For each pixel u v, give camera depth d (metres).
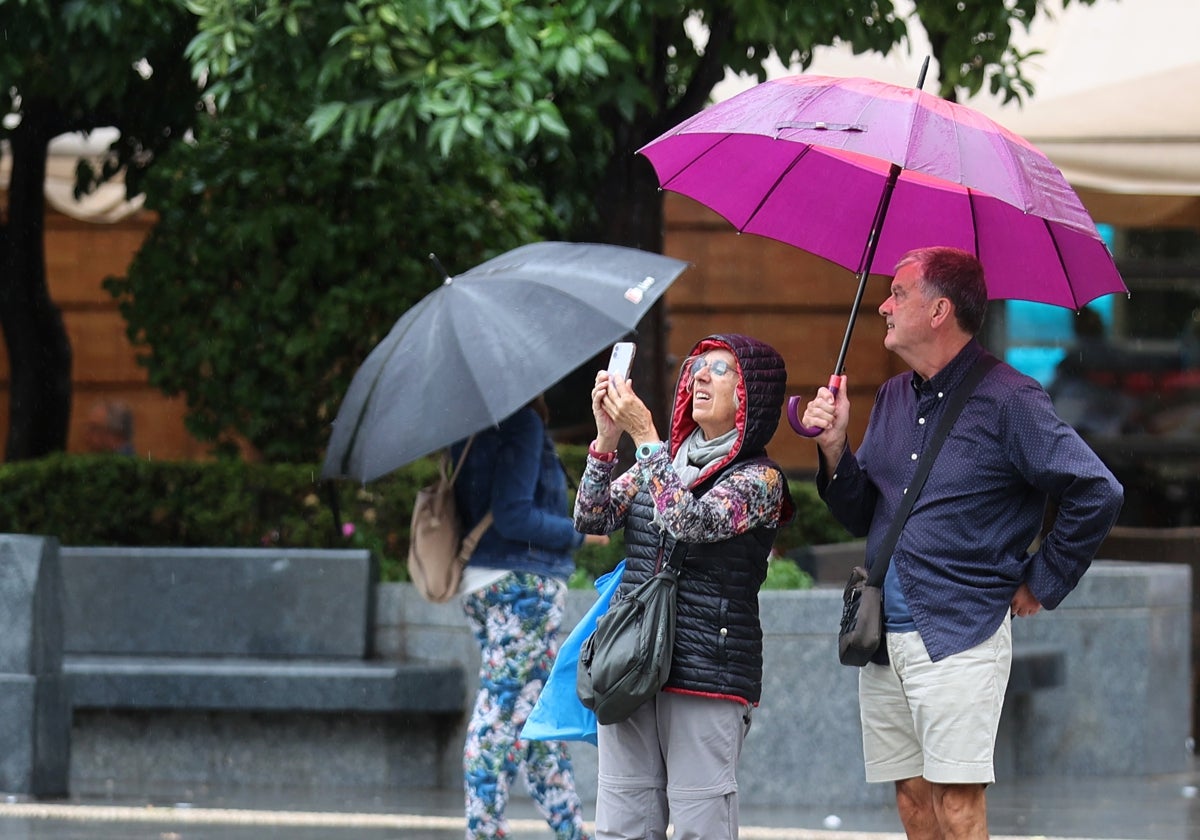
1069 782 23.98
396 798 22.22
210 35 21.08
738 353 13.10
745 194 14.66
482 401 15.14
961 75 24.56
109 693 22.81
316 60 21.44
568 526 17.00
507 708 16.95
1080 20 30.62
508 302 15.77
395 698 22.33
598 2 20.86
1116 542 31.05
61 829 19.73
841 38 23.52
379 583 24.23
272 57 21.66
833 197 14.43
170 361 25.56
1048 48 30.44
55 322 30.91
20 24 22.97
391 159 22.25
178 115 28.58
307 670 22.52
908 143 11.97
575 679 13.88
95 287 41.59
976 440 12.96
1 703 21.36
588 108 23.08
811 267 40.53
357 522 26.16
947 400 13.16
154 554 24.08
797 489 28.80
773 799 21.55
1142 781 24.12
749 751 21.55
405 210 25.12
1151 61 29.83
